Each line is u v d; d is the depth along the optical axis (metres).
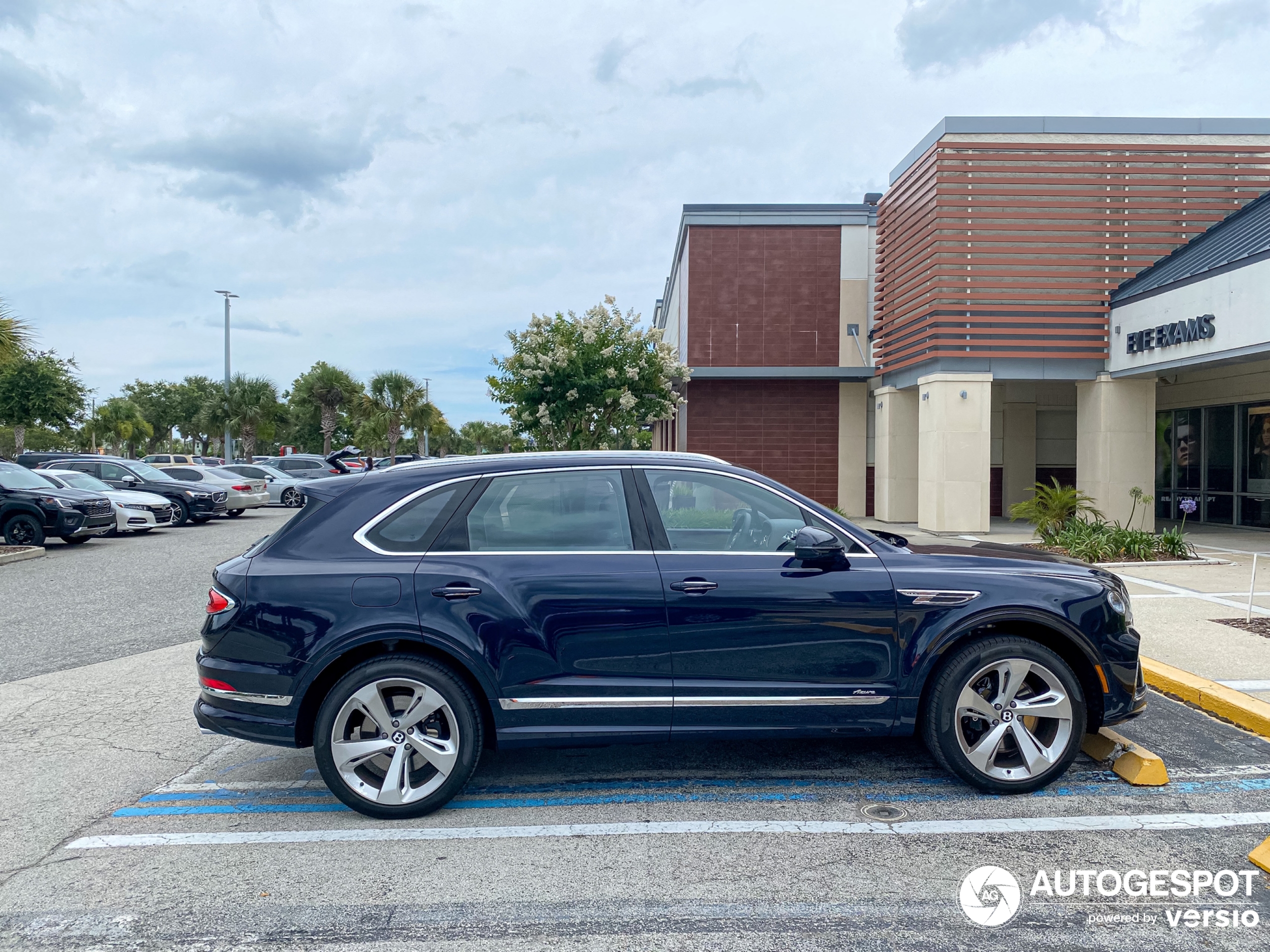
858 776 4.30
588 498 4.05
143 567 12.50
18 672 6.51
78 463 20.09
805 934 2.87
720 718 3.88
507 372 13.59
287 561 3.84
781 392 19.12
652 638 3.84
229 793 4.19
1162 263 14.41
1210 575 10.12
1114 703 4.02
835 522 4.08
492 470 4.07
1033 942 2.82
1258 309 11.22
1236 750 4.58
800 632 3.88
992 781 3.96
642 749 4.75
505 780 4.31
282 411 41.25
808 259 18.88
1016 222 15.03
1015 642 3.93
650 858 3.43
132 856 3.50
